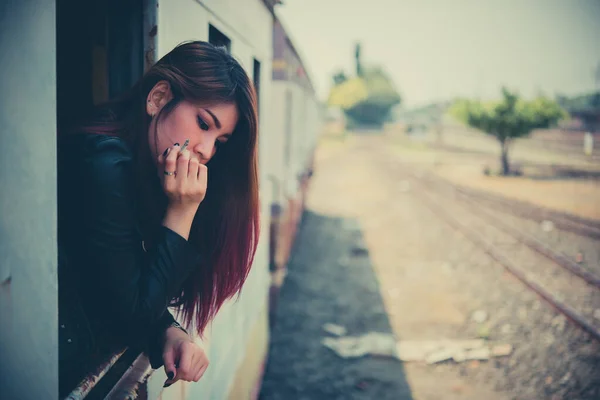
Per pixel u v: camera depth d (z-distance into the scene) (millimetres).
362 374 5355
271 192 8102
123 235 1123
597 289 7641
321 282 8375
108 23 1874
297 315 6895
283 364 5465
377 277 8758
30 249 967
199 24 2340
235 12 3043
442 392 5039
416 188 20469
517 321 6617
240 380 3602
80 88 2271
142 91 1289
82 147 1169
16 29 888
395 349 5934
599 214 13406
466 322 6727
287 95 8766
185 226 1221
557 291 7578
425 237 11797
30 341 984
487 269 8945
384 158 36750
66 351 1267
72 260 1229
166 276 1184
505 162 23766
